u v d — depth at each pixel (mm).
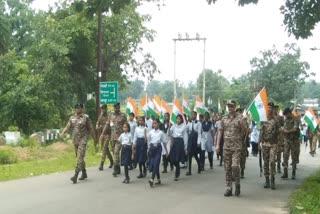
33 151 21984
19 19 51938
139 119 14539
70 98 36875
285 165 15062
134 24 35781
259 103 12750
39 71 34594
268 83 75688
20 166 17016
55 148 24156
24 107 32812
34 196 10898
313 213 9102
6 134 26141
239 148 11336
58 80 34812
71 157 20594
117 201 10406
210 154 17406
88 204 10000
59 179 13766
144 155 14430
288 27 16344
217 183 13562
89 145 22938
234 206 10016
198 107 20469
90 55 37094
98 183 13133
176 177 14195
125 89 40750
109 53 37344
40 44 34062
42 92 33188
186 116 17906
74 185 12703
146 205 9977
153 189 12266
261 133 12812
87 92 38875
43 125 34250
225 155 11398
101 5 13461
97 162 18406
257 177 15125
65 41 34219
